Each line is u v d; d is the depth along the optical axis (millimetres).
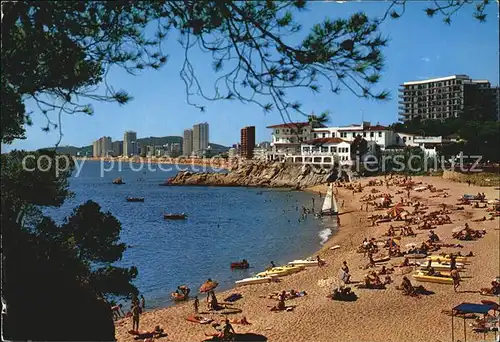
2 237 10250
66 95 10062
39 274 10867
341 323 25094
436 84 174375
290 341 23000
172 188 159500
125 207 103750
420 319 24953
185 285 37844
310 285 33938
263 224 74812
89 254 14273
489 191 83500
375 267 37562
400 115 183125
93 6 8781
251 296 31906
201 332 25375
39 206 16281
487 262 36469
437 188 90875
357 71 7473
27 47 9273
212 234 65625
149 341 23906
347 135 137875
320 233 63406
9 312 9766
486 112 154875
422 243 43125
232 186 159875
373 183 108688
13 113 9805
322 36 7520
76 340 10875
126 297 14984
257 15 7898
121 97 10180
